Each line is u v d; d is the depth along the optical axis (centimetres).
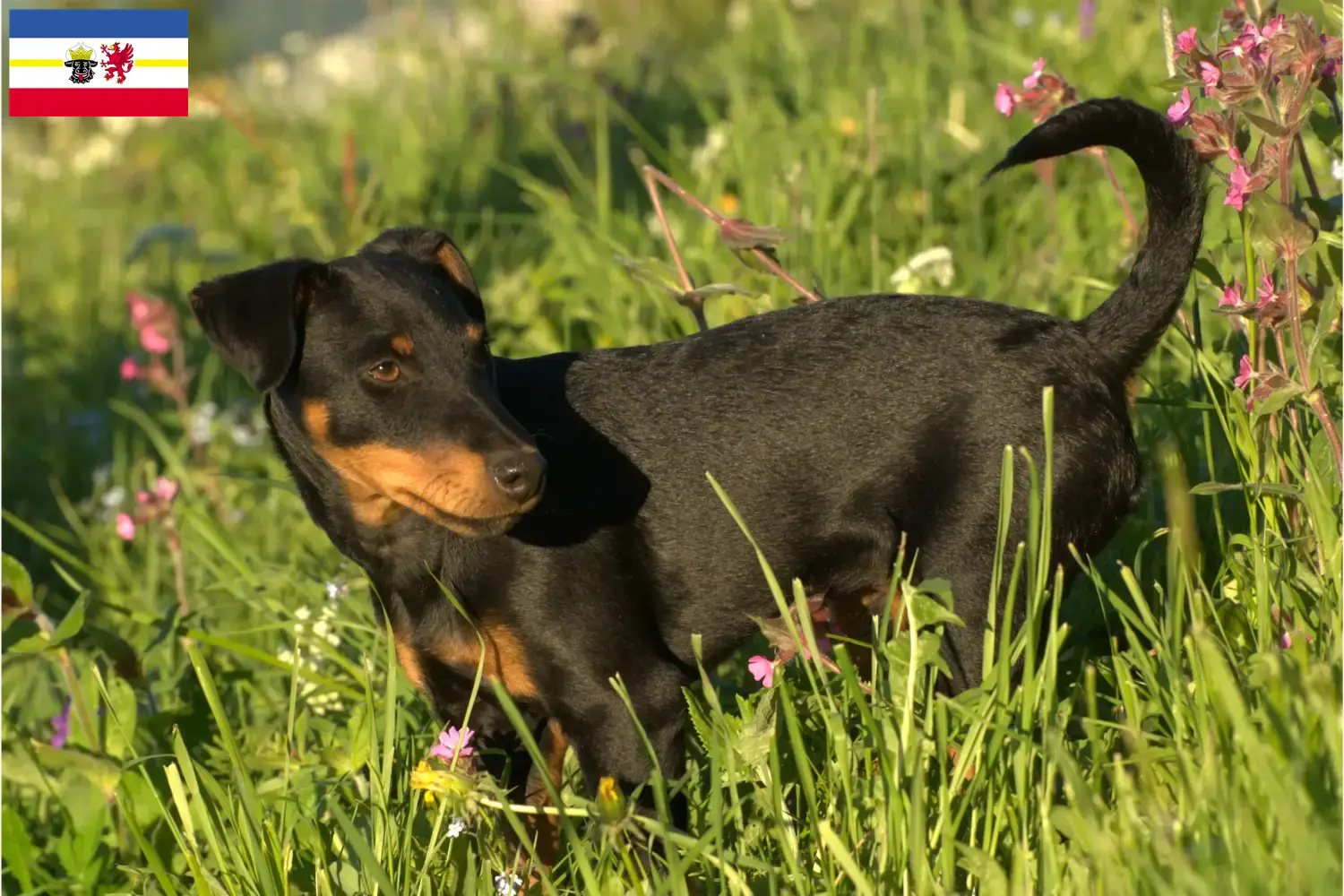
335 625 532
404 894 384
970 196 757
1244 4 448
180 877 457
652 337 680
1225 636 382
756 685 491
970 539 426
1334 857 278
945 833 322
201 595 667
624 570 435
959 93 855
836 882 342
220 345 413
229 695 578
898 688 358
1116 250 666
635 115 1152
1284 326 417
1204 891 280
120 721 489
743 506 440
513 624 426
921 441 433
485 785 380
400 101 1395
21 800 543
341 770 446
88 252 1354
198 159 1469
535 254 924
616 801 352
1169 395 522
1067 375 432
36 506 898
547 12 1466
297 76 1664
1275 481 424
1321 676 315
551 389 451
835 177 764
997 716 351
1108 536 440
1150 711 370
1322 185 653
